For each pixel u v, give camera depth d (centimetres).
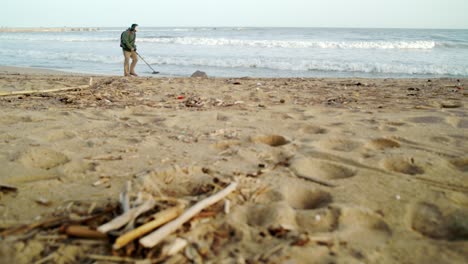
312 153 306
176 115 468
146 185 228
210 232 178
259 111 500
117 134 371
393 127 396
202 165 274
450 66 1259
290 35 3809
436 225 196
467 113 471
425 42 2056
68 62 1633
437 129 386
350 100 601
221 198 211
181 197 216
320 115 471
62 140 345
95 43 2920
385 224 193
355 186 239
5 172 254
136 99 604
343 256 163
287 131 386
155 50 2061
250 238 175
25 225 180
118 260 154
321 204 221
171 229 169
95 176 250
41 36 4584
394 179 250
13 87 727
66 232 172
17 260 157
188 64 1533
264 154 305
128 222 170
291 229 183
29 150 302
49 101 575
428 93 675
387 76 1177
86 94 642
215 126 409
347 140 345
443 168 269
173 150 315
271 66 1427
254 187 234
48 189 228
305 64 1391
